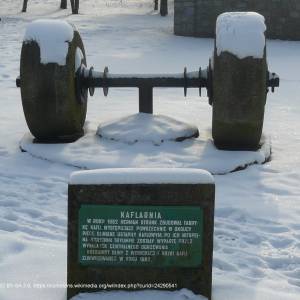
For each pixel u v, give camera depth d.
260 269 4.57
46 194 6.27
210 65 7.61
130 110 10.34
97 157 7.20
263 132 8.26
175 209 3.75
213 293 4.05
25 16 29.83
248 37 7.01
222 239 5.18
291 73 14.70
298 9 21.36
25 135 8.13
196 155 7.25
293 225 5.53
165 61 16.42
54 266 4.41
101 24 25.78
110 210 3.76
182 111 10.30
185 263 3.84
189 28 22.39
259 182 6.68
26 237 5.01
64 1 33.38
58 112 7.51
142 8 34.47
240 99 7.09
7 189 6.36
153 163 7.00
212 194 3.74
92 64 15.65
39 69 7.36
